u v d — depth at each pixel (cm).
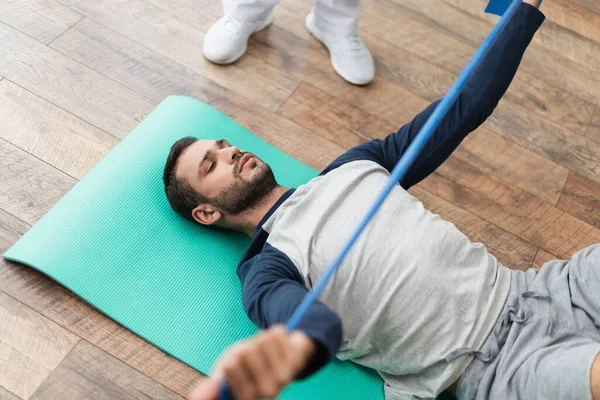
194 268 145
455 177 179
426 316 119
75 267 140
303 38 206
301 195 131
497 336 120
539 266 164
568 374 106
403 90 198
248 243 151
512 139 190
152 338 135
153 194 154
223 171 139
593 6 235
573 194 180
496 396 114
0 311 137
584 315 119
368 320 122
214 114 173
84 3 197
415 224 125
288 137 181
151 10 201
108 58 186
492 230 169
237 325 139
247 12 192
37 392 128
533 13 132
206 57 193
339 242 121
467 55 212
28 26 187
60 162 162
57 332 136
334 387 132
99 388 130
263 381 60
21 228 150
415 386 127
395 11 219
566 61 215
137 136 164
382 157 141
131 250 145
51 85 176
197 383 133
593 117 201
